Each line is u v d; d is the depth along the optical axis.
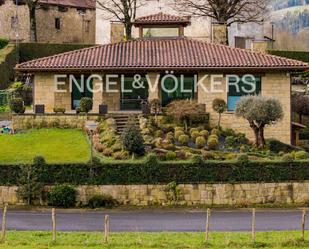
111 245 31.98
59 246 31.83
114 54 60.44
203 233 34.88
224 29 68.44
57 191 42.75
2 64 75.56
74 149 49.47
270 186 43.88
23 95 69.19
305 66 56.88
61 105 59.06
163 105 58.97
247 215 40.78
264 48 66.44
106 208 42.75
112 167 43.50
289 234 34.31
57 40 95.19
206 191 43.59
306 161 44.19
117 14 85.50
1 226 37.16
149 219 39.47
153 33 64.12
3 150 49.84
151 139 49.00
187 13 83.81
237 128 56.41
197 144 49.69
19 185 43.19
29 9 88.62
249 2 83.44
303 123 66.94
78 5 97.81
